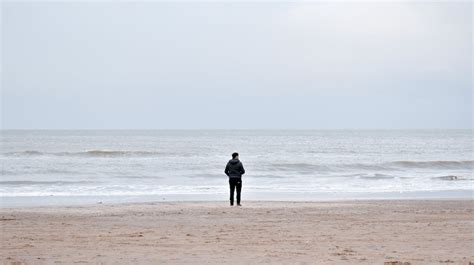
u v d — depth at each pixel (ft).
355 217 60.64
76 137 456.45
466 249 39.75
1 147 269.23
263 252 38.14
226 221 57.11
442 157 214.28
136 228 51.62
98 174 134.92
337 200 84.02
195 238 45.01
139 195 93.66
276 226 52.90
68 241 43.24
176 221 57.00
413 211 67.10
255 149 267.39
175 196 92.17
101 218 59.57
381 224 54.39
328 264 33.60
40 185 110.22
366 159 196.75
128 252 37.93
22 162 166.30
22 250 38.65
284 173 145.89
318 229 50.83
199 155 208.33
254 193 98.22
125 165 158.61
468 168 172.04
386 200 83.61
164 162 170.19
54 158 184.03
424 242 43.06
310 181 124.06
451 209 70.03
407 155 225.35
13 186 108.17
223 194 95.66
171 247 40.32
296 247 40.47
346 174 143.74
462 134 654.94
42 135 522.06
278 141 387.34
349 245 41.50
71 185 110.63
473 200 83.87
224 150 252.62
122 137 465.88
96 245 41.19
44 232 48.65
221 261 34.53
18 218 59.67
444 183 121.39
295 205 74.23
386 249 39.63
